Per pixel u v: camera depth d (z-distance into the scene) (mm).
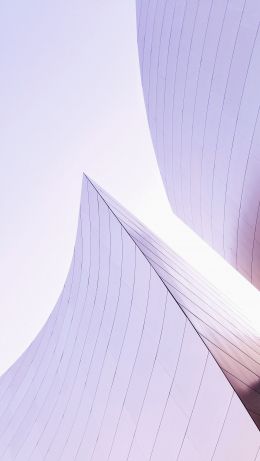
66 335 27406
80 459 20625
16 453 27219
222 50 27484
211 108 30000
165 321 17328
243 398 13320
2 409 33531
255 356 22203
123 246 22062
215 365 14242
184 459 14797
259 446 12188
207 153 32469
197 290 26594
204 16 28828
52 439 23812
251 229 31328
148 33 38219
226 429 13344
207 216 37438
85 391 22469
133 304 20188
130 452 17516
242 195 30219
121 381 19547
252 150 26906
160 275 19219
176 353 16281
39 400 27625
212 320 20781
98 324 23375
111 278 23125
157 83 37906
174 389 15977
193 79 31500
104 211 24594
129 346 19734
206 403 14320
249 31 24734
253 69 24938
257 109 25359
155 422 16578
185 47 31891
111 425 19266
